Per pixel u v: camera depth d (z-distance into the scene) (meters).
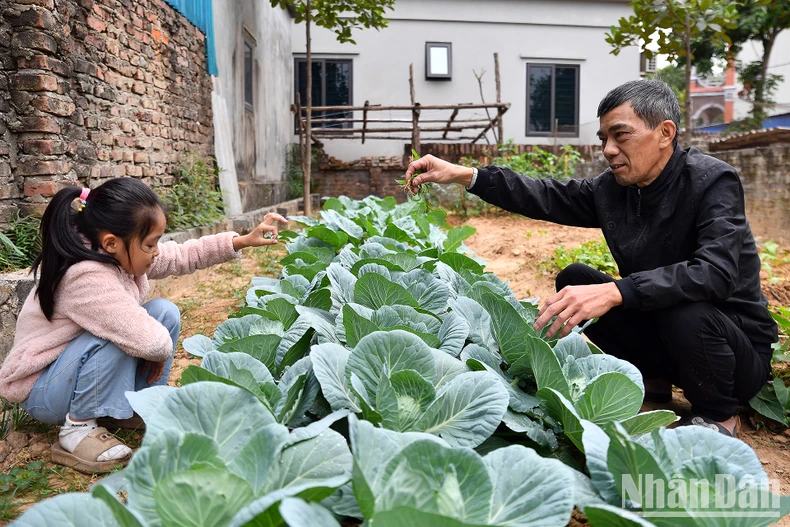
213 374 1.57
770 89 17.34
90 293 2.32
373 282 2.35
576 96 15.37
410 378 1.62
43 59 4.31
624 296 2.19
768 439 2.75
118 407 2.40
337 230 4.67
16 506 2.09
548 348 1.77
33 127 4.32
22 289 3.35
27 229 4.17
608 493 1.37
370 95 14.91
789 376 3.22
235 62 10.00
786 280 5.41
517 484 1.31
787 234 7.16
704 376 2.46
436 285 2.59
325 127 14.36
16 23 4.27
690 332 2.37
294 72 15.12
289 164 14.30
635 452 1.23
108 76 5.55
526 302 2.71
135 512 1.00
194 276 5.80
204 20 8.37
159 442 1.19
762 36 14.95
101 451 2.37
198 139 8.12
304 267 3.25
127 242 2.36
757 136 9.48
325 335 2.09
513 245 7.72
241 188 9.73
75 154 4.81
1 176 4.18
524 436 1.89
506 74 15.07
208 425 1.37
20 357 2.40
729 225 2.37
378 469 1.25
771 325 2.68
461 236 4.47
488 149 12.58
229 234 2.96
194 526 1.10
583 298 2.13
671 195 2.57
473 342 2.28
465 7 14.81
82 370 2.35
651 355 2.97
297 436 1.37
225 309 4.81
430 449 1.20
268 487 1.26
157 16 6.73
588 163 11.62
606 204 2.84
